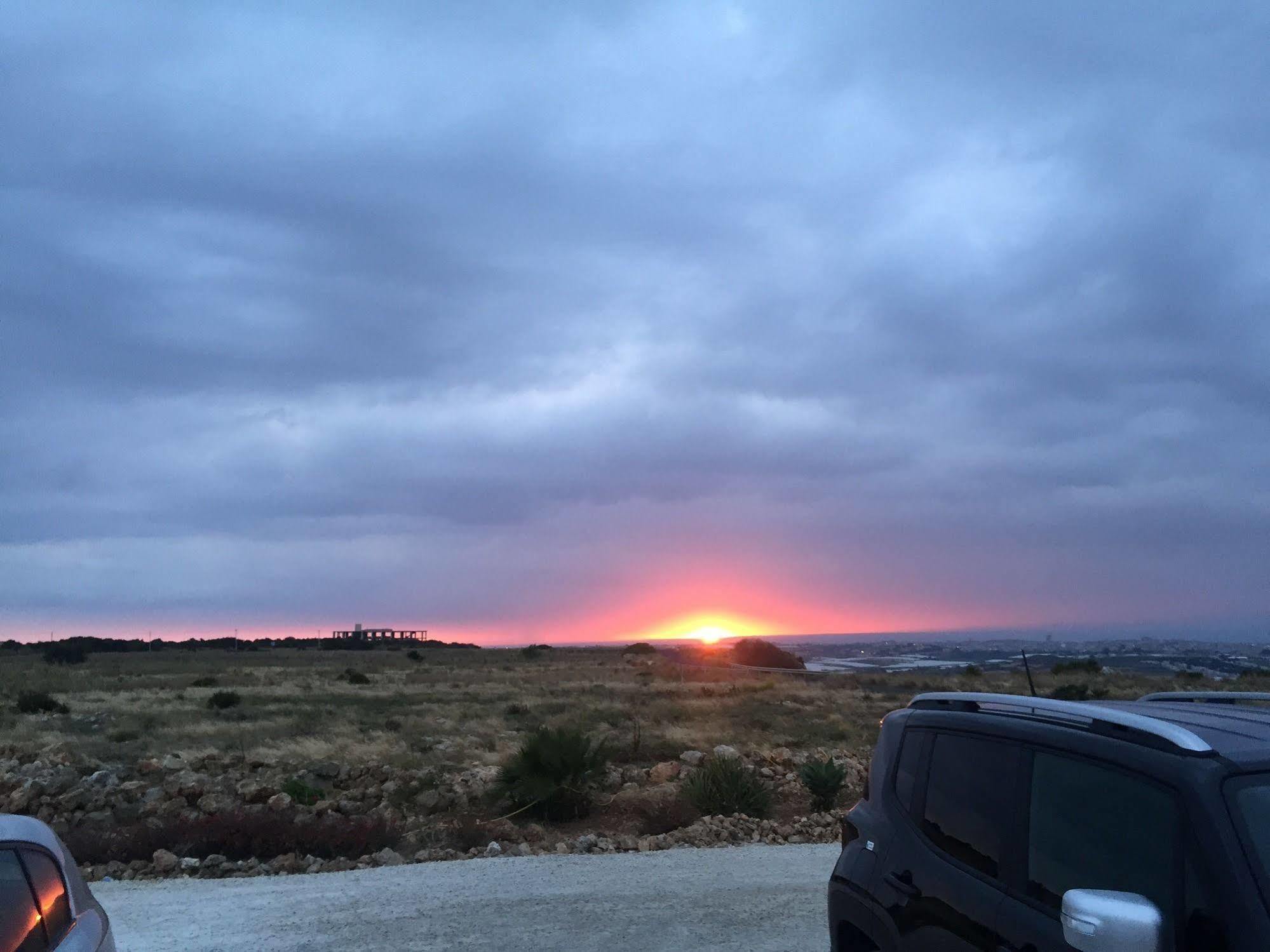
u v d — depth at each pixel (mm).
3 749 23359
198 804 16000
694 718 32594
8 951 3820
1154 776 3551
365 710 36594
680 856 11844
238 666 84500
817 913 9062
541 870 11008
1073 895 3172
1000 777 4293
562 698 43688
